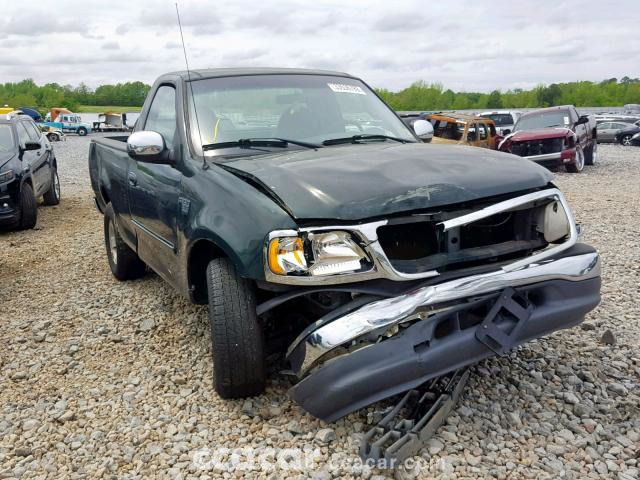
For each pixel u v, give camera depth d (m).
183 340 4.48
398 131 4.61
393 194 3.01
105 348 4.44
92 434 3.26
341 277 2.89
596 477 2.74
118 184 5.33
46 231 9.43
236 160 3.76
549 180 3.44
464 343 2.93
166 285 5.89
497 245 3.24
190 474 2.88
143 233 4.80
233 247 3.09
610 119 35.12
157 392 3.71
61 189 14.95
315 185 3.10
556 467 2.81
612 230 8.26
